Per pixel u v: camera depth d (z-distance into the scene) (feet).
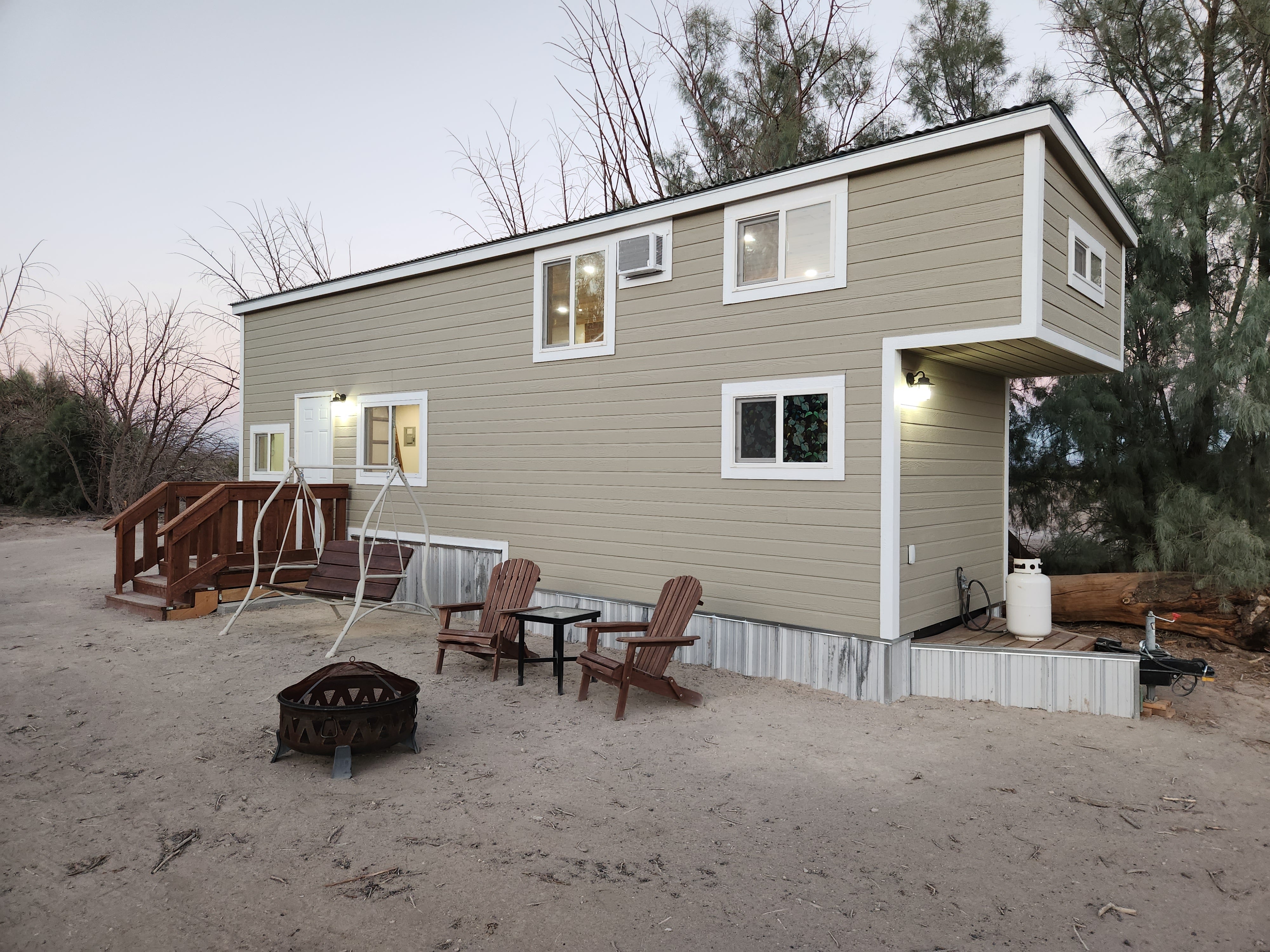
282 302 37.70
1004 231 18.29
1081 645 20.95
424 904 10.01
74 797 13.24
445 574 31.24
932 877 10.98
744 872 11.05
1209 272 29.55
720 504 23.29
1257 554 25.44
